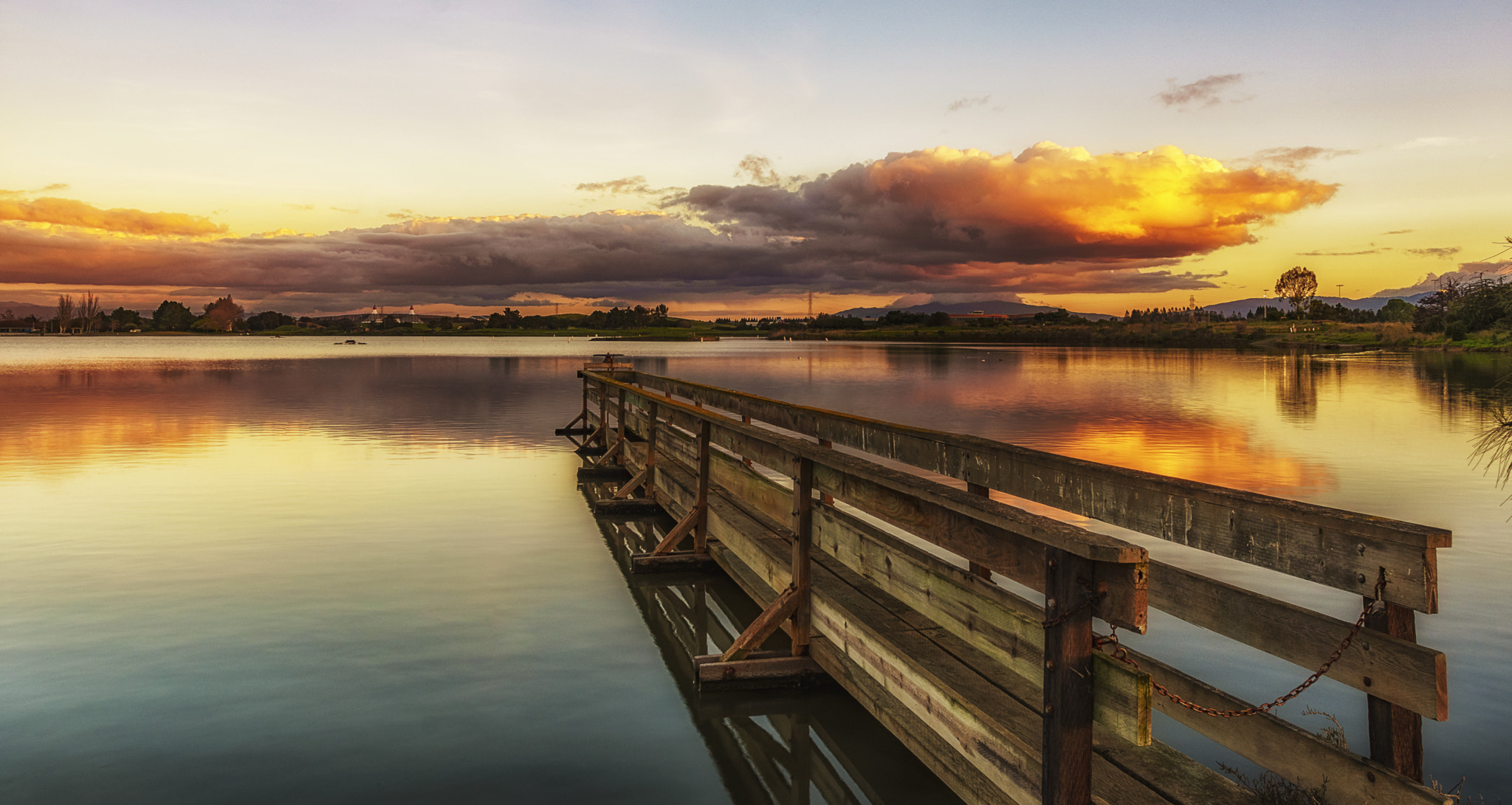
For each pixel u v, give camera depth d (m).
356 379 34.66
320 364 49.88
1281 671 4.62
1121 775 2.90
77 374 36.88
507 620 5.93
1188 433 15.84
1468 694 4.29
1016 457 4.18
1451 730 3.91
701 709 4.56
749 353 78.81
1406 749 2.32
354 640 5.49
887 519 3.68
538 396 25.73
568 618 6.02
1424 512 8.68
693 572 7.23
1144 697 2.04
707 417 7.11
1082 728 2.28
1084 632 2.27
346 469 12.13
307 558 7.45
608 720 4.42
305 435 16.05
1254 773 3.42
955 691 3.22
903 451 5.46
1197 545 3.04
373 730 4.24
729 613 6.19
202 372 39.50
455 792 3.66
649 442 9.81
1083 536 2.24
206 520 8.84
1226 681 4.48
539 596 6.48
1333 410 20.30
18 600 6.20
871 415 19.59
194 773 3.78
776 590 5.47
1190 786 2.81
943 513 3.16
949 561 6.89
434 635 5.62
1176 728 3.97
